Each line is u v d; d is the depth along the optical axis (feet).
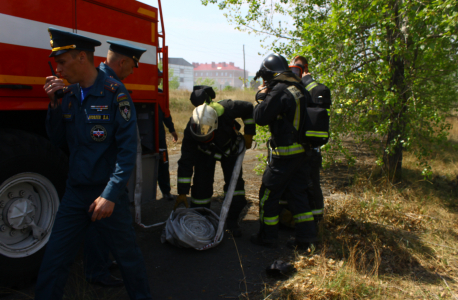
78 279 8.45
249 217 13.30
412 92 15.31
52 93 6.28
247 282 8.71
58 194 8.74
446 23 12.50
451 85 16.55
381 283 8.54
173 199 15.31
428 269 9.37
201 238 10.11
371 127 16.78
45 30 8.11
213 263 9.66
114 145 6.32
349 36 14.98
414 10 14.12
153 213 13.58
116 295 7.97
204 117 9.53
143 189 11.66
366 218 12.56
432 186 16.66
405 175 18.26
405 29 14.74
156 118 11.94
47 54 8.19
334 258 9.82
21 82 7.68
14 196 8.02
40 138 8.16
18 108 7.65
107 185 5.86
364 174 18.04
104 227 6.44
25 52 7.73
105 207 5.73
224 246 10.70
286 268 8.82
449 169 20.08
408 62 16.17
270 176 10.11
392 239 10.87
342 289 8.01
